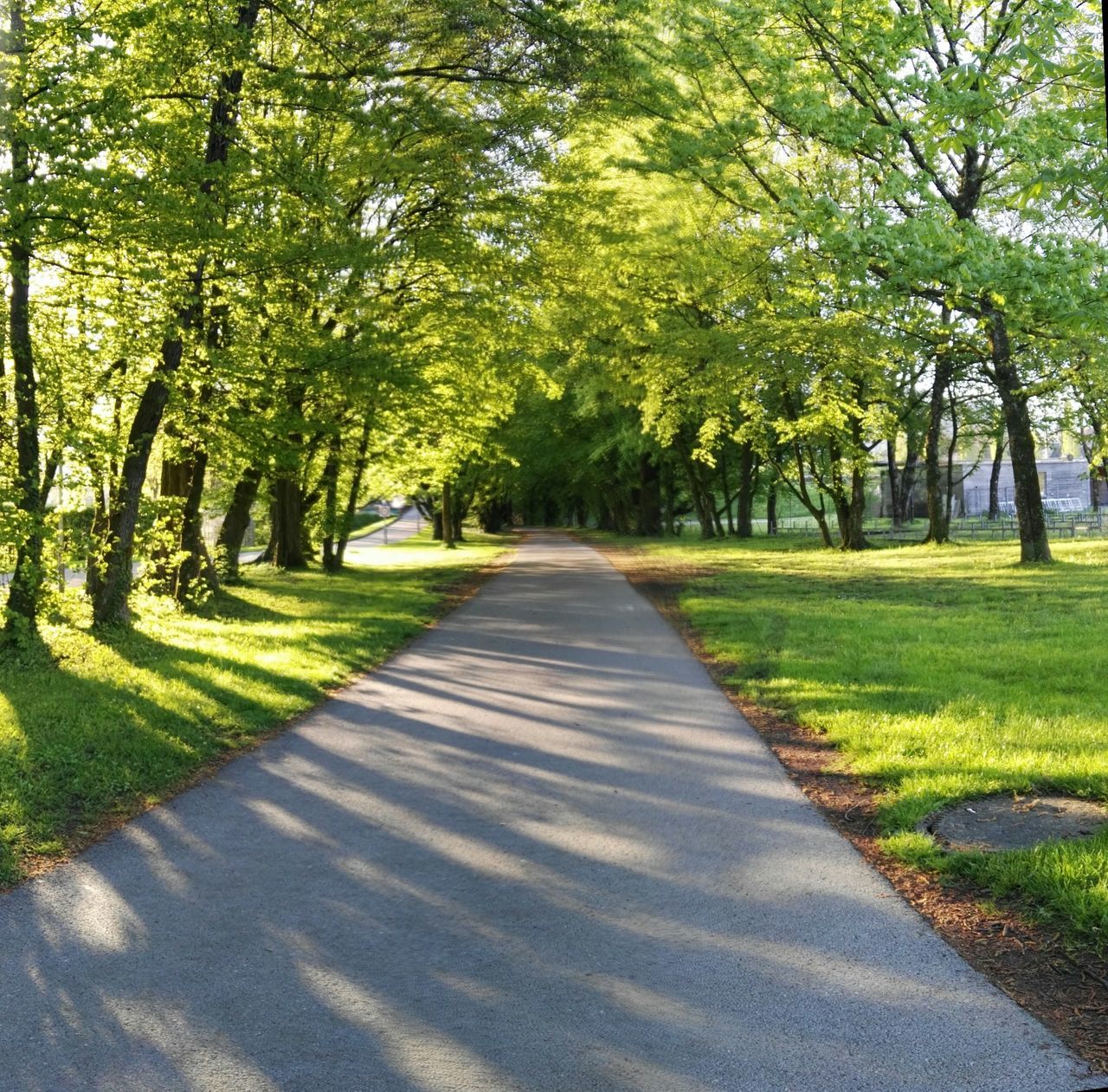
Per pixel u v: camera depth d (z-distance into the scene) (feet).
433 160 53.67
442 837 19.53
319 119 50.39
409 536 240.94
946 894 16.05
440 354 65.51
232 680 35.40
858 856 17.95
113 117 34.40
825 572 83.97
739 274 73.05
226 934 15.03
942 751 23.85
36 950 14.51
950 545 106.42
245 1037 11.95
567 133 58.39
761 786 22.77
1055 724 26.08
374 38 51.16
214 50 41.29
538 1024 12.19
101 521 51.85
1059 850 16.61
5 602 42.57
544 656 44.29
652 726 29.43
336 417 69.92
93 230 36.47
